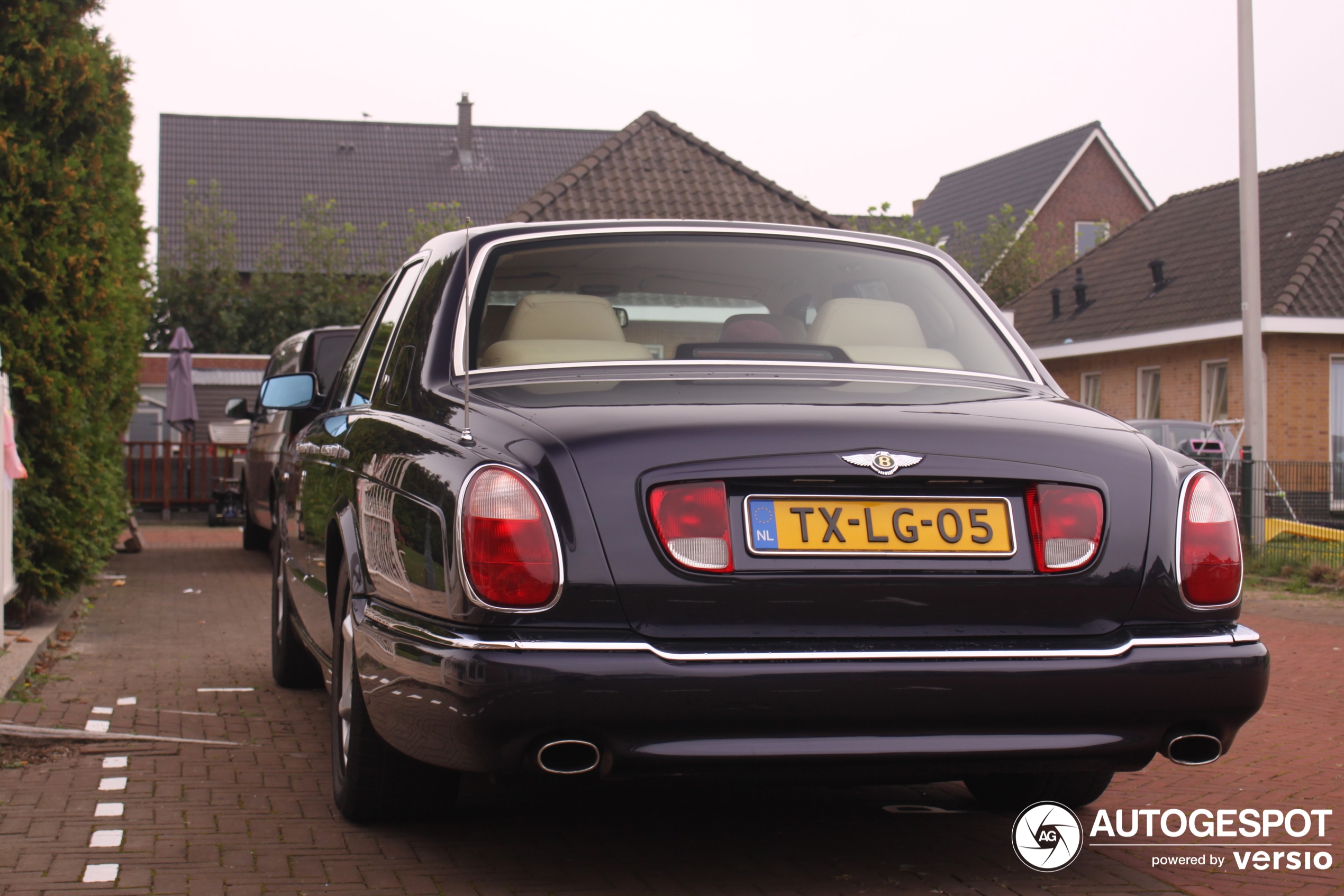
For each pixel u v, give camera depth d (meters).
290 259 37.66
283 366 12.62
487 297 3.82
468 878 3.38
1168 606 3.08
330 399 5.07
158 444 20.08
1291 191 24.41
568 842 3.74
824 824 3.97
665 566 2.87
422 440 3.29
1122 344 24.30
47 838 3.71
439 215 38.03
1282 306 20.72
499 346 3.66
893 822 4.00
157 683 6.37
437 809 3.79
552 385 3.45
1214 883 3.46
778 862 3.57
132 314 11.16
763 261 4.07
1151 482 3.14
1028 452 3.08
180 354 20.34
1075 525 3.05
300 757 4.78
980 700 2.90
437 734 2.91
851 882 3.40
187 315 32.91
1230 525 3.19
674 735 2.81
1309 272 21.38
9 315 7.41
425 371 3.66
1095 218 40.88
